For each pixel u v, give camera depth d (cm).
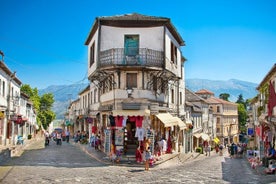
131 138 2803
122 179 1645
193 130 4941
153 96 2820
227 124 8988
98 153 2912
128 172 1930
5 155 2359
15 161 2294
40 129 7238
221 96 11281
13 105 3534
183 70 4241
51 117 7694
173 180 1636
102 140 3134
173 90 3553
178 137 3781
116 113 2516
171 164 2573
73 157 2642
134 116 2591
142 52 2647
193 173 1941
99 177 1689
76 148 3672
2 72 3059
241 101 11469
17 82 3806
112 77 2764
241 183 1588
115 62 2630
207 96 8944
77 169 1973
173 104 3512
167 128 3197
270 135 2888
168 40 2875
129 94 2647
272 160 2194
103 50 2705
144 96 2680
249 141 5241
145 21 2717
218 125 8488
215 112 8594
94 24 2820
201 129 5544
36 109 6750
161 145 2856
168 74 2931
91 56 3123
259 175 1955
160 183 1538
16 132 3872
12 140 3600
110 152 2550
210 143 6412
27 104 5100
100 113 3228
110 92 2805
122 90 2678
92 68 3002
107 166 2183
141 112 2506
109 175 1773
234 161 3256
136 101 2658
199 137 5106
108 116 2866
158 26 2744
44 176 1662
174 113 3475
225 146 8256
